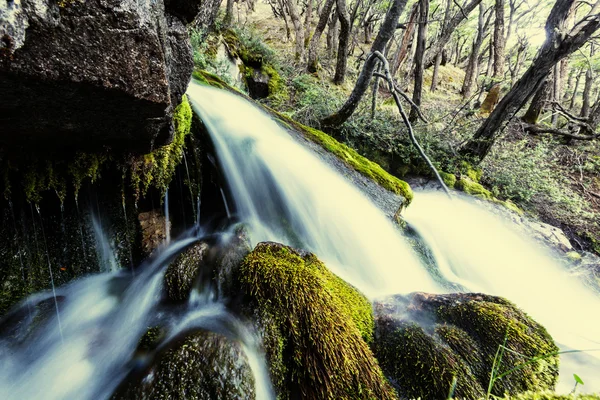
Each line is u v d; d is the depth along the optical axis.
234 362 1.54
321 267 2.36
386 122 7.36
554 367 1.89
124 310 2.30
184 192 3.06
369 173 4.75
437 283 3.77
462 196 6.69
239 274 2.17
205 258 2.41
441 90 15.38
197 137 3.14
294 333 1.77
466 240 5.24
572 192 7.57
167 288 2.22
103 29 1.09
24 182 1.85
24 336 2.03
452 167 7.15
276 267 2.09
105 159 2.05
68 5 0.99
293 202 3.74
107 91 1.19
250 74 8.62
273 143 4.12
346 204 3.97
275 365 1.69
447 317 2.23
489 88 10.89
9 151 1.62
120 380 1.61
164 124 1.81
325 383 1.62
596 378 2.38
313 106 7.21
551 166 8.57
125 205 2.63
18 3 0.88
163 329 1.92
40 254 2.27
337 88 10.37
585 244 6.36
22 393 1.76
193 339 1.63
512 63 19.83
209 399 1.42
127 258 2.76
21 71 0.98
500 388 1.79
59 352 1.95
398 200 4.48
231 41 8.69
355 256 3.51
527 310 4.10
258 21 17.39
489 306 2.22
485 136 7.21
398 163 7.01
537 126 9.68
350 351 1.74
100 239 2.60
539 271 5.25
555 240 5.94
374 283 3.24
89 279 2.57
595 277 5.26
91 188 2.39
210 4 6.60
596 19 5.34
